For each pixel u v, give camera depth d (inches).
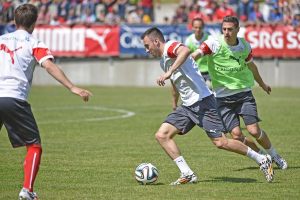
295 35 2529.5
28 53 677.9
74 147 1135.6
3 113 671.8
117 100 2070.6
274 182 813.9
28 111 678.5
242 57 911.7
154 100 2069.4
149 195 733.9
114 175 866.8
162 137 798.5
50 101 2044.8
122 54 2561.5
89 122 1521.9
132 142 1197.1
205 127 788.0
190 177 801.6
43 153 1067.3
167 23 2677.2
